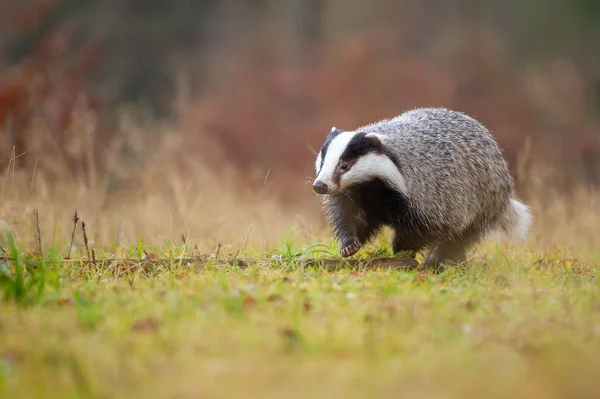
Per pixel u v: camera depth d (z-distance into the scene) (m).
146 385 7.43
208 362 7.98
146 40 63.62
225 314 9.37
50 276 11.16
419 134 13.98
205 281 10.98
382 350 8.25
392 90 46.94
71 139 21.77
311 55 56.75
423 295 10.37
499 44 58.16
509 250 15.59
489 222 14.69
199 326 8.90
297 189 33.31
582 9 66.94
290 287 10.77
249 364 7.93
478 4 64.88
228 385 7.44
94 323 9.10
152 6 66.62
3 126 24.80
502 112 48.31
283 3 64.94
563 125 48.62
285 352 8.25
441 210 13.78
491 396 7.30
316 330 8.80
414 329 8.96
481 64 51.88
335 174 13.27
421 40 60.00
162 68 61.62
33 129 23.89
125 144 28.92
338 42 53.47
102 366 7.85
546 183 28.52
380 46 50.22
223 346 8.39
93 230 16.77
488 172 14.48
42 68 29.66
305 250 13.46
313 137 43.06
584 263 14.55
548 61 55.94
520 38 64.69
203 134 38.75
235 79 51.12
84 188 17.69
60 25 58.38
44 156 20.98
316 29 64.31
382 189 13.48
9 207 14.30
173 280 11.18
